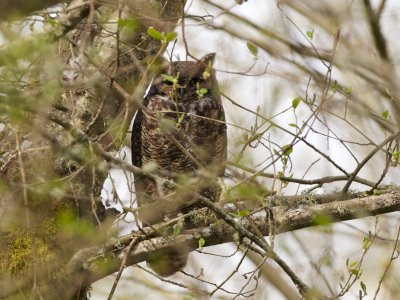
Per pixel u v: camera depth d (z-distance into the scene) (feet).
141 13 30.73
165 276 38.78
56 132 31.78
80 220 31.96
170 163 41.11
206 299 32.09
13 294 32.81
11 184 28.40
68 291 33.06
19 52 24.27
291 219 32.58
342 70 42.11
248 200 29.96
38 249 32.94
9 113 22.91
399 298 37.86
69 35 32.07
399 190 33.22
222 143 41.86
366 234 37.93
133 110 33.30
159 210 32.91
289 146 29.84
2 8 25.31
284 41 41.55
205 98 42.01
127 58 32.35
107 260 32.91
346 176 33.09
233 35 40.75
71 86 26.73
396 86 41.52
